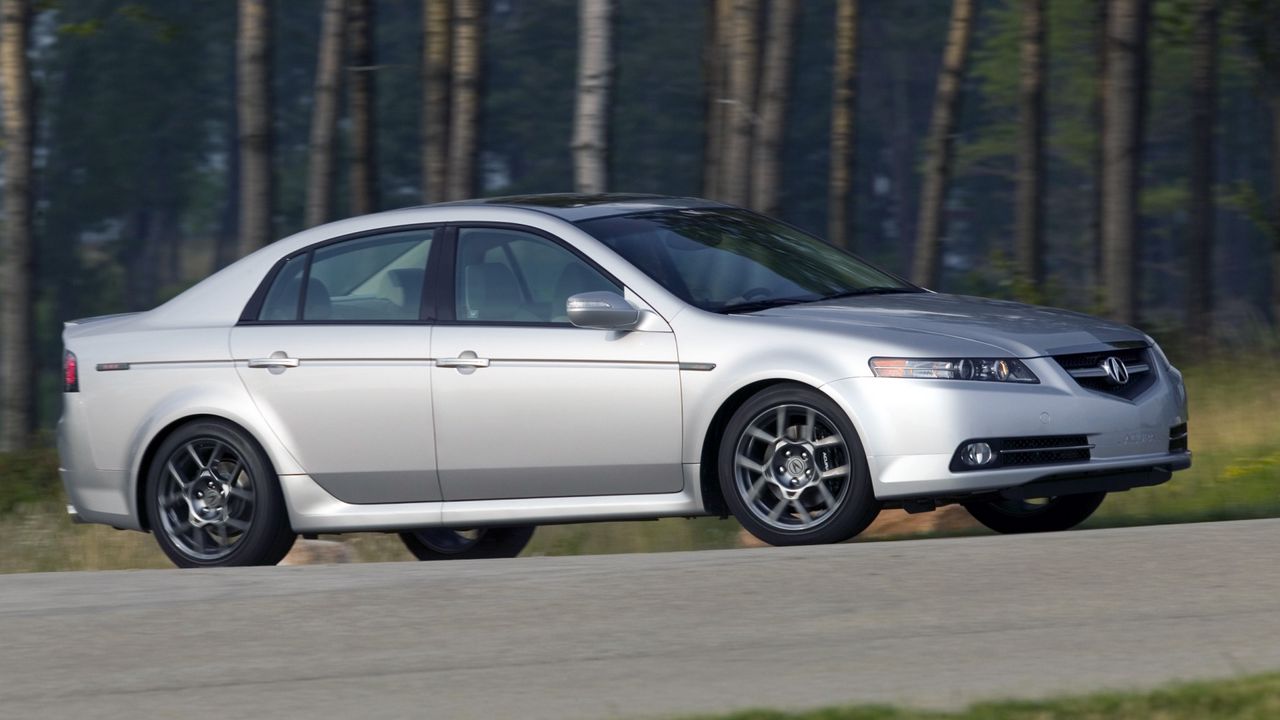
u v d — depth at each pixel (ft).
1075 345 87.76
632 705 54.70
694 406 88.63
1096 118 331.36
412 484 96.12
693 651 62.18
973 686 54.44
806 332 87.10
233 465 100.89
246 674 62.54
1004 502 104.22
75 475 106.01
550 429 92.22
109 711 58.08
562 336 92.17
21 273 255.29
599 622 67.56
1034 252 313.53
